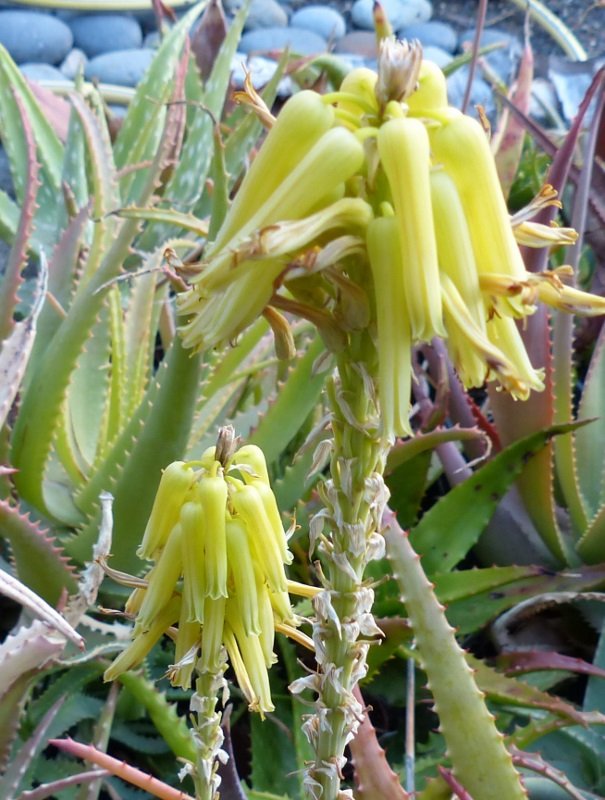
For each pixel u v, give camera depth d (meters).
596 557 0.54
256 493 0.21
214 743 0.25
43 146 0.80
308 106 0.16
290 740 0.44
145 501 0.45
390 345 0.16
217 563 0.21
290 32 1.31
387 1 1.35
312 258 0.16
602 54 1.28
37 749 0.42
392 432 0.16
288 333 0.19
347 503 0.20
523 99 0.73
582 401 0.58
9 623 0.52
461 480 0.54
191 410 0.43
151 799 0.44
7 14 1.23
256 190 0.17
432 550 0.50
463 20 1.40
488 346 0.16
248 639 0.22
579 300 0.18
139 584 0.23
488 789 0.35
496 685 0.42
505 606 0.48
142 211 0.32
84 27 1.28
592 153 0.52
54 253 0.57
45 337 0.55
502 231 0.17
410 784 0.37
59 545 0.52
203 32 0.92
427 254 0.16
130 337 0.56
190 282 0.17
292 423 0.49
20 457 0.50
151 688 0.41
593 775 0.44
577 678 0.52
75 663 0.40
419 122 0.16
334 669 0.21
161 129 0.80
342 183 0.16
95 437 0.57
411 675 0.40
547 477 0.52
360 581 0.21
